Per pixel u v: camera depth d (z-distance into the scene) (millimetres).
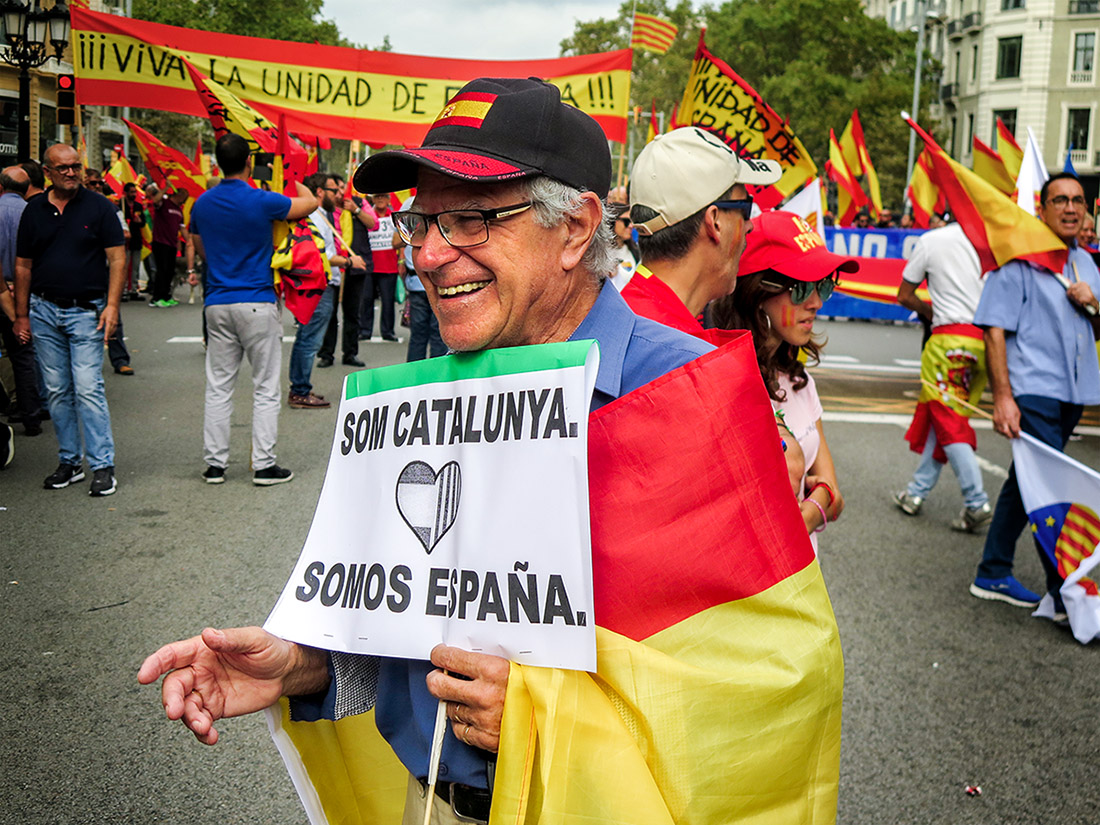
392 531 1442
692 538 1274
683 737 1217
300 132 9492
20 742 3117
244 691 1485
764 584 1285
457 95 1405
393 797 1674
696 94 5184
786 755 1263
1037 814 2955
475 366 1397
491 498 1335
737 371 1307
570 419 1286
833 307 12906
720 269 2178
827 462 2605
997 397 4523
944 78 61938
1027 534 6129
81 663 3670
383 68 9461
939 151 4621
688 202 2094
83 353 5812
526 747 1242
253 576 4621
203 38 9234
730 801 1230
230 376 6172
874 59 52906
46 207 5719
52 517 5418
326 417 8367
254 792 2922
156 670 1420
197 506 5719
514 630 1286
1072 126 54781
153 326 13852
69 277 5715
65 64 28562
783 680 1260
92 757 3057
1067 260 4566
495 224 1359
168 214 16062
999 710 3635
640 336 1412
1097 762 3277
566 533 1264
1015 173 8266
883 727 3473
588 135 1400
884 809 2959
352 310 10930
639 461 1290
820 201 5145
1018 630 4457
